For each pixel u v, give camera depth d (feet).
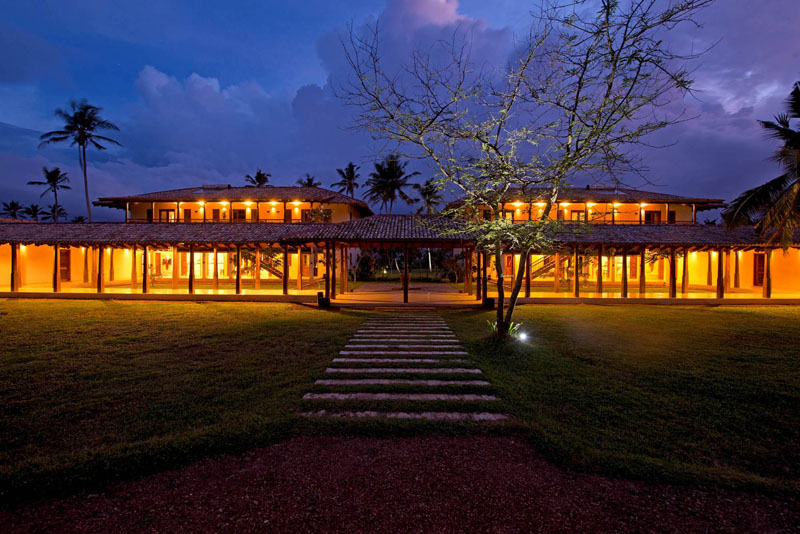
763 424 14.43
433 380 19.54
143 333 30.89
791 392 17.61
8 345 26.50
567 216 82.99
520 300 50.65
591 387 18.53
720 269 50.88
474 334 31.65
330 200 86.84
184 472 10.69
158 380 19.16
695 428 14.11
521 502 9.38
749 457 12.15
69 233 54.49
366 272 105.70
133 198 85.05
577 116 23.04
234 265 82.38
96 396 16.85
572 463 11.20
